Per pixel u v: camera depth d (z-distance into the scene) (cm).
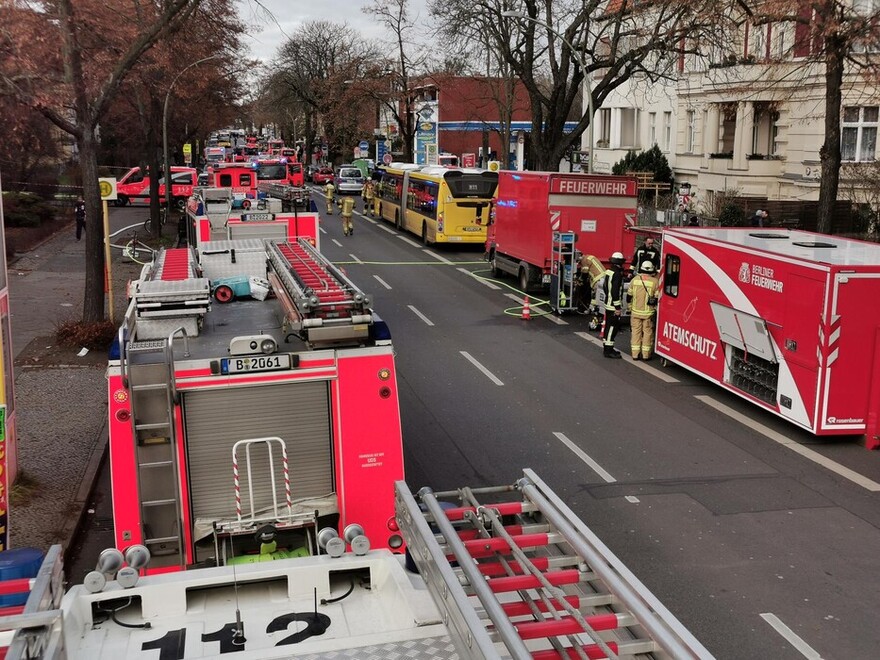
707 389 1574
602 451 1239
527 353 1827
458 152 7394
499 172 2706
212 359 619
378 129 8981
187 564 616
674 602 815
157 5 1914
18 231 3431
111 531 976
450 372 1669
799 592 837
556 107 3684
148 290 692
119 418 605
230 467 627
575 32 3600
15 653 310
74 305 2247
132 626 445
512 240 2562
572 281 2161
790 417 1312
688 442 1284
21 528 943
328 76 8144
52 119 1728
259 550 629
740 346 1434
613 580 388
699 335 1569
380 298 2439
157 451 605
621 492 1088
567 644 392
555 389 1560
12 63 1641
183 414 617
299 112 10800
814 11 1948
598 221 2238
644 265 1761
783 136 3559
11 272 2773
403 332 2012
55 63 1733
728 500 1066
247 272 1023
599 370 1698
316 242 1512
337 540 482
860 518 1017
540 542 448
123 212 4856
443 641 381
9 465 1026
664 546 936
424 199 3562
